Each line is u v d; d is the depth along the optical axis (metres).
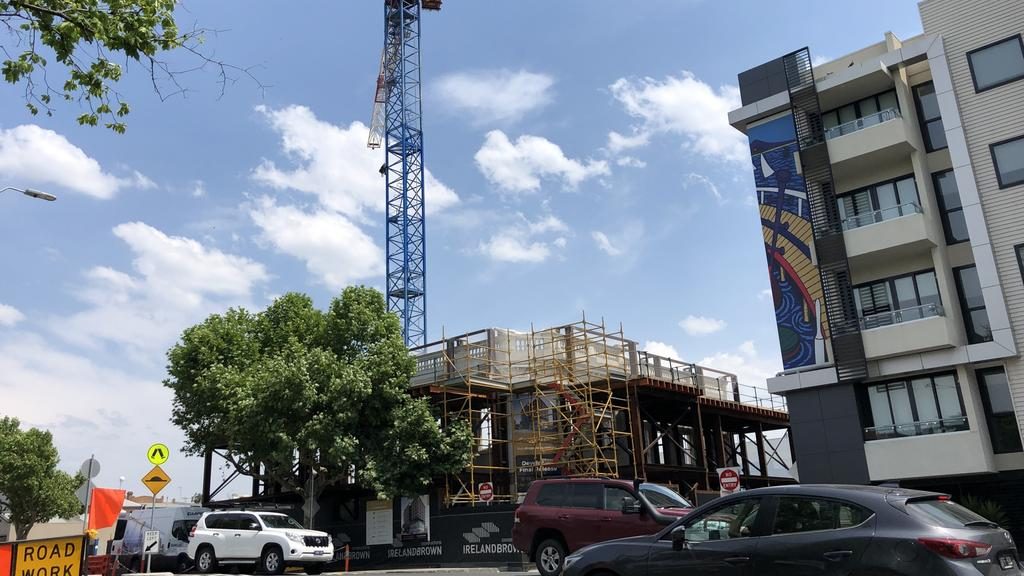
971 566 6.67
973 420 23.25
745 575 7.59
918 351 24.50
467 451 29.38
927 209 25.52
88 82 10.39
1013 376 23.02
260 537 23.06
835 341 26.02
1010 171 23.91
